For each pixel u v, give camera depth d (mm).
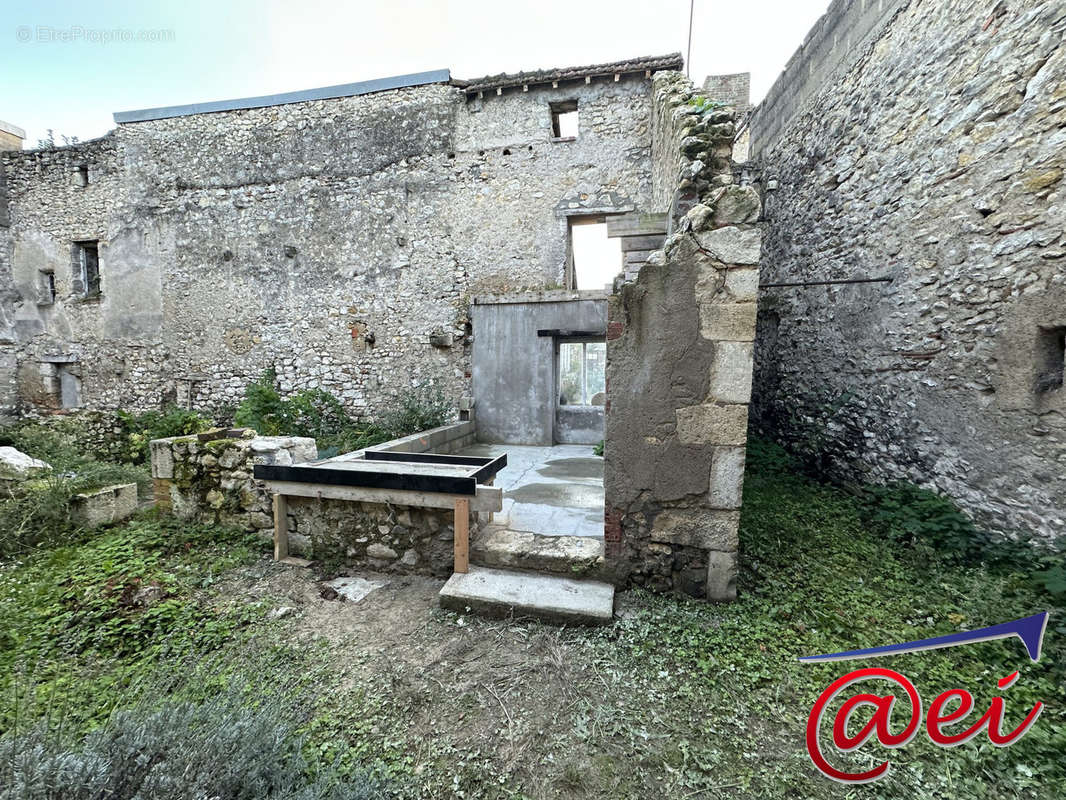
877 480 4051
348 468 3092
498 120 7188
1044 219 2664
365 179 7602
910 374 3693
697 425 2529
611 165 6906
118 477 4957
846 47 4484
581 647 2275
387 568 3086
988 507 3023
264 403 7410
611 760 1668
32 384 9023
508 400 7184
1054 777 1551
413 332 7605
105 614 2504
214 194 8031
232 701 1727
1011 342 2865
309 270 7863
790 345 5527
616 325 2580
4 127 9055
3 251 8852
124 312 8547
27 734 1399
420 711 1895
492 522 3400
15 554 3244
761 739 1747
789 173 5621
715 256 2422
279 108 7750
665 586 2697
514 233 7234
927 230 3498
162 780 1294
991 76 2957
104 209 8469
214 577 2971
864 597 2605
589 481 4773
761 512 3699
